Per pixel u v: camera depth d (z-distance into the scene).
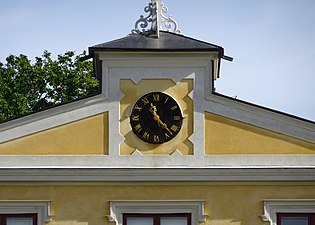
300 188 28.16
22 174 27.98
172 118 28.47
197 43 28.97
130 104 28.52
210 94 28.56
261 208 28.03
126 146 28.33
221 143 28.38
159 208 28.05
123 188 28.09
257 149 28.38
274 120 28.50
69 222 27.86
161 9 29.92
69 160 28.19
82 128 28.39
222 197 28.09
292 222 28.05
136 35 29.44
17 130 28.31
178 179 28.11
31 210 27.95
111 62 28.62
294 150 28.38
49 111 28.42
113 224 27.86
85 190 28.05
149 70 28.64
